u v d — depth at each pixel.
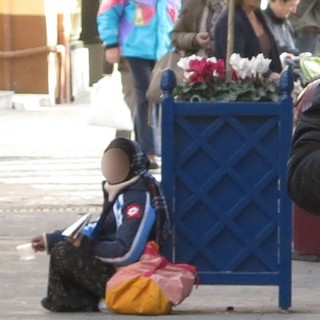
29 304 14.80
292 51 20.11
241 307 14.69
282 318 13.77
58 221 20.97
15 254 18.34
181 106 13.93
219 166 14.02
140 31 25.72
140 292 13.65
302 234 17.80
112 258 13.79
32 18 38.06
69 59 39.81
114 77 27.45
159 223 13.80
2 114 36.47
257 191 14.03
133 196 13.80
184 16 20.56
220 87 14.12
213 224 14.13
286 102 13.82
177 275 13.79
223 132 13.98
